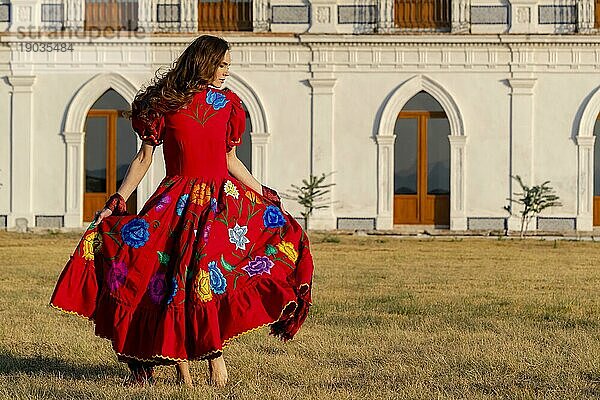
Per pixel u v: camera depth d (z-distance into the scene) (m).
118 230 5.86
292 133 24.86
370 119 24.83
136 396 5.61
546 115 24.73
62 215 24.91
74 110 24.86
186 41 24.78
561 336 7.95
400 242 20.89
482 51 24.73
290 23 24.97
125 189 6.07
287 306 5.76
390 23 24.81
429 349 7.35
